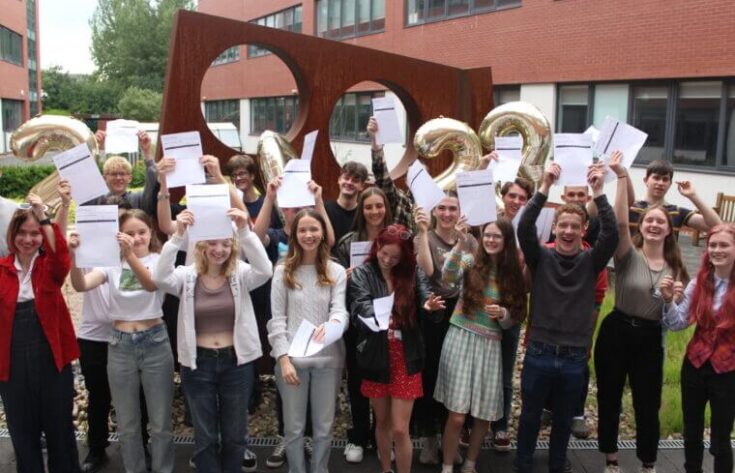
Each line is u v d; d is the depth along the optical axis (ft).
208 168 13.37
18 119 116.37
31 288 11.27
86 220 11.09
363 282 12.05
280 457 13.28
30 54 135.03
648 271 12.32
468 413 12.96
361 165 14.65
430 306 11.87
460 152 17.34
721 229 11.54
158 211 13.53
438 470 13.29
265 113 93.09
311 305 11.80
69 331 11.65
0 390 11.34
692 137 38.29
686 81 38.24
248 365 11.79
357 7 69.56
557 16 45.09
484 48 51.67
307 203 12.75
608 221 11.84
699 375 11.87
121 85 169.27
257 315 15.08
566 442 12.41
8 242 11.21
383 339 11.70
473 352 12.48
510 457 13.88
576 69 44.11
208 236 11.03
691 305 11.89
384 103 15.14
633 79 40.60
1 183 55.57
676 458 13.87
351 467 13.29
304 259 11.96
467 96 19.79
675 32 37.76
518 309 12.32
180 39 15.89
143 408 13.21
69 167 11.81
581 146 12.32
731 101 36.06
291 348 11.26
